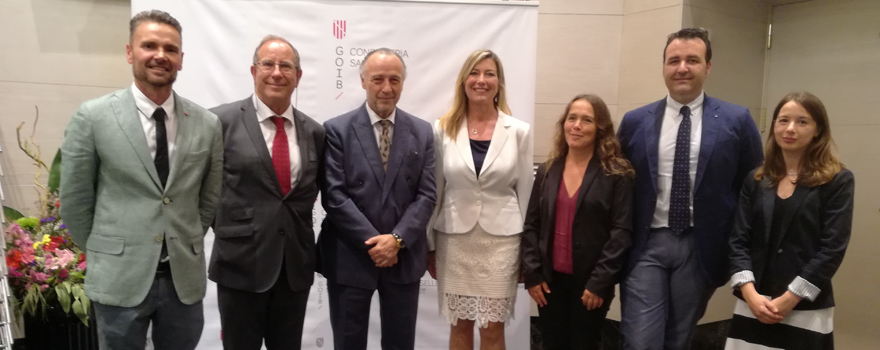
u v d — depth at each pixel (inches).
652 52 129.7
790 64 137.6
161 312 70.3
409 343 85.6
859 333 127.6
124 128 66.7
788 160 78.3
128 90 69.3
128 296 66.8
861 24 124.6
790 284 75.2
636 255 85.8
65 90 121.6
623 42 136.7
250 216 75.8
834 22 129.2
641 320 82.5
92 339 103.0
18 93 118.6
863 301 126.8
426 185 84.8
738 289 80.4
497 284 87.8
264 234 75.8
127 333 67.7
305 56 106.3
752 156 85.4
